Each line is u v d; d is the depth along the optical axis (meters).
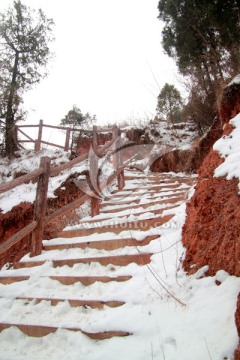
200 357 2.03
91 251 4.43
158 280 3.02
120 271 3.65
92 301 3.19
